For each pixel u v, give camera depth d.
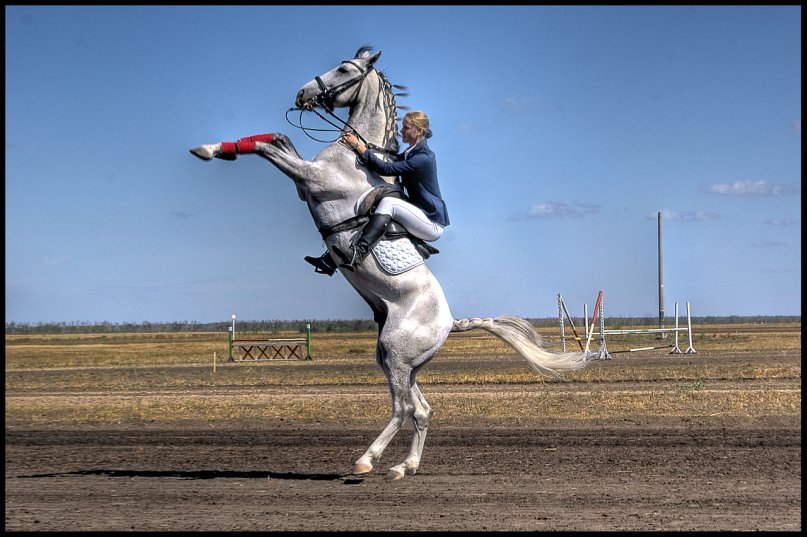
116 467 10.73
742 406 15.78
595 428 13.57
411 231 9.73
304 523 7.76
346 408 16.62
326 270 10.18
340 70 9.81
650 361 29.92
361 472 9.57
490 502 8.52
